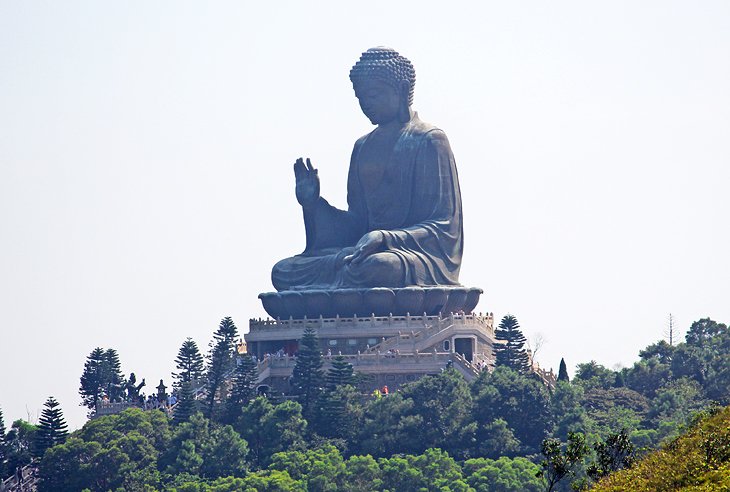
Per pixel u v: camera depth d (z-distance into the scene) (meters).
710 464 183.88
